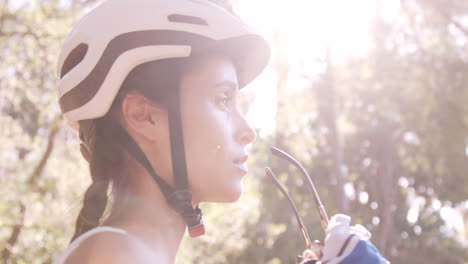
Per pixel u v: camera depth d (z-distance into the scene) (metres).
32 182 13.80
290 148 28.98
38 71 13.84
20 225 12.55
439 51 27.70
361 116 30.80
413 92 28.02
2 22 13.59
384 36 27.77
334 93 28.92
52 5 14.05
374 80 28.38
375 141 35.94
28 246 12.57
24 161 14.19
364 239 1.30
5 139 13.94
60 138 13.45
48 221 12.50
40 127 14.43
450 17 26.83
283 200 26.11
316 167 34.38
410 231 42.66
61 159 13.17
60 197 12.90
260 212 23.45
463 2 26.50
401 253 40.78
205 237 16.17
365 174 39.34
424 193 40.66
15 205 12.85
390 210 38.75
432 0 26.55
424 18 27.34
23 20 13.77
